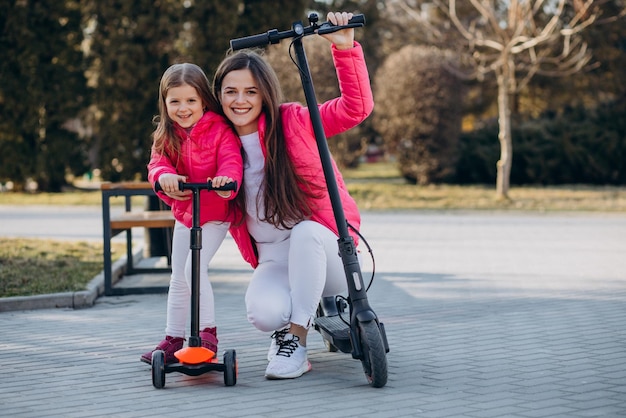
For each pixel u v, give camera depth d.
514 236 14.68
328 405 4.72
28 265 10.25
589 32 32.41
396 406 4.68
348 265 5.18
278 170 5.31
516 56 32.53
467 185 29.73
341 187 5.58
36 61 26.38
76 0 27.09
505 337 6.54
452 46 33.06
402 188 27.17
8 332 6.96
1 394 5.05
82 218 18.44
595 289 8.94
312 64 23.66
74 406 4.78
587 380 5.23
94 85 29.58
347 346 5.28
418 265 10.99
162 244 11.67
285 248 5.57
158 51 26.38
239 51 5.52
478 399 4.81
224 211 5.44
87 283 8.97
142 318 7.59
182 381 5.34
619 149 29.36
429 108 26.91
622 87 33.75
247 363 5.81
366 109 5.39
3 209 21.14
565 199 23.69
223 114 5.48
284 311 5.36
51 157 26.86
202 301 5.54
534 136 29.81
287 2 26.47
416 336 6.61
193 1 26.20
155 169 5.33
